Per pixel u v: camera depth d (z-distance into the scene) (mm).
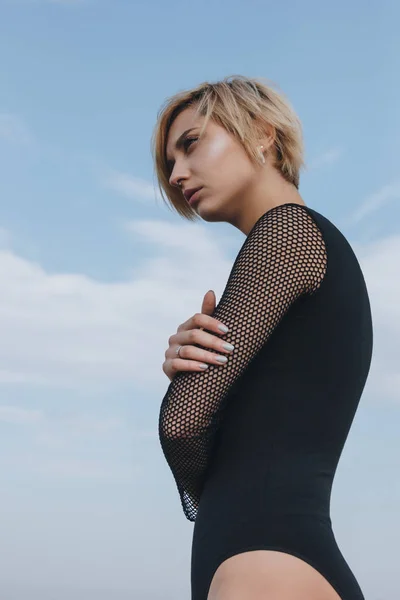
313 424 1649
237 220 1943
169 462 1740
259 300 1663
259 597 1517
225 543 1584
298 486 1605
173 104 1959
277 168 1911
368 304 1833
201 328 1710
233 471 1655
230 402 1711
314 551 1555
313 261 1687
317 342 1680
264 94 1919
